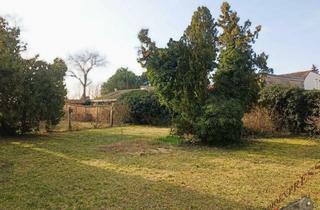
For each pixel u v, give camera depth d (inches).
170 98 586.2
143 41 597.6
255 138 650.8
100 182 302.5
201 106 559.5
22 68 626.8
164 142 576.7
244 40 673.6
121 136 676.7
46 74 662.5
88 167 366.0
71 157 426.6
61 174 331.3
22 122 668.1
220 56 617.0
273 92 722.8
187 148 516.4
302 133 692.1
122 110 1045.2
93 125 959.0
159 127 957.2
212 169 364.8
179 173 343.6
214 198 259.9
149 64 581.9
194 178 322.7
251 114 684.1
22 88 623.8
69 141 588.1
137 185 294.4
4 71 615.2
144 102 1043.9
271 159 427.8
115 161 402.3
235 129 543.5
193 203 247.3
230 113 536.1
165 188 286.0
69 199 252.4
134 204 243.3
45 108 658.2
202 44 571.5
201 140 559.8
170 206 240.2
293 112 693.9
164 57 577.0
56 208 232.8
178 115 591.5
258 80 642.8
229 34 674.2
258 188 289.0
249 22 748.0
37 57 708.0
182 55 571.2
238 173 346.0
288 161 414.6
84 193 268.1
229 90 585.6
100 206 238.2
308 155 459.5
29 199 250.8
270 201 252.5
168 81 576.7
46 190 274.5
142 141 589.6
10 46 655.1
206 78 574.6
